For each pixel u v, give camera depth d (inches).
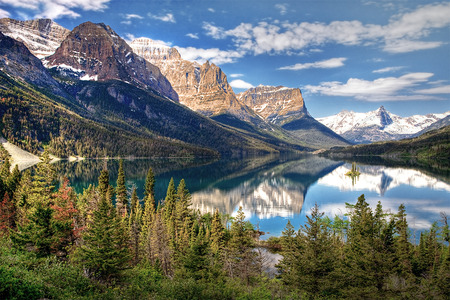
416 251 2335.1
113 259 1405.0
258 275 1956.2
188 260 1743.4
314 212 1631.4
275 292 1370.6
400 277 1551.4
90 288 1133.7
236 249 2276.1
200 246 1774.1
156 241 2235.5
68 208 2089.1
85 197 3230.8
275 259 2844.5
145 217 3154.5
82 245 1551.4
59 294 951.6
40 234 1425.9
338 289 1421.0
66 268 1178.6
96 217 1510.8
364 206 2261.3
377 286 1483.8
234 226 2410.2
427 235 2861.7
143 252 2245.3
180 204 3240.7
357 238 1878.7
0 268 906.7
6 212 2645.2
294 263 1525.6
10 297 833.5
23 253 1355.8
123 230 1920.5
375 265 1544.0
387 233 1660.9
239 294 1318.9
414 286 1455.5
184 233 2706.7
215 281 1595.7
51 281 1059.3
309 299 1365.7
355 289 1419.8
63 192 2267.5
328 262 1471.5
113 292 1127.6
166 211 3388.3
